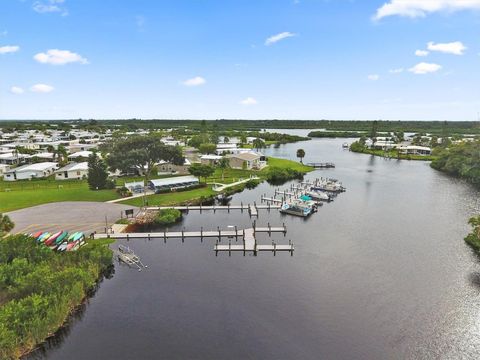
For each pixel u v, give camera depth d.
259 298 37.69
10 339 27.45
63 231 53.78
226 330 32.34
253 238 54.91
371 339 31.05
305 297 37.78
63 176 98.94
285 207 71.00
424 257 48.22
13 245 40.84
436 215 69.31
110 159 81.56
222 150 153.38
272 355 29.08
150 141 84.19
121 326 32.94
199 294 38.53
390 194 89.06
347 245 52.97
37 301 30.86
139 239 55.06
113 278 42.31
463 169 112.69
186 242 54.19
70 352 29.48
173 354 29.25
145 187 81.62
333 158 166.62
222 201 81.44
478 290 39.22
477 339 31.09
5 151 138.38
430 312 35.03
